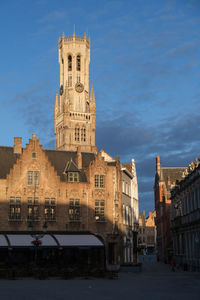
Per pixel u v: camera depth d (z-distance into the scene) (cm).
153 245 17738
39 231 5331
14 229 5244
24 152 5506
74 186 5653
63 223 5475
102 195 5769
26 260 5244
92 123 16400
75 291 2866
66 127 15925
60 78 17562
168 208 9556
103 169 5862
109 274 4325
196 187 5253
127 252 6544
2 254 5156
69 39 17300
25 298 2428
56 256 5400
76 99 16788
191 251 5750
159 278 4228
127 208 6812
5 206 5278
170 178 10819
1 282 3647
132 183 7612
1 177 5431
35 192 5450
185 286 3294
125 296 2577
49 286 3247
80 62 17288
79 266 4841
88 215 5616
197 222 5159
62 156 6147
